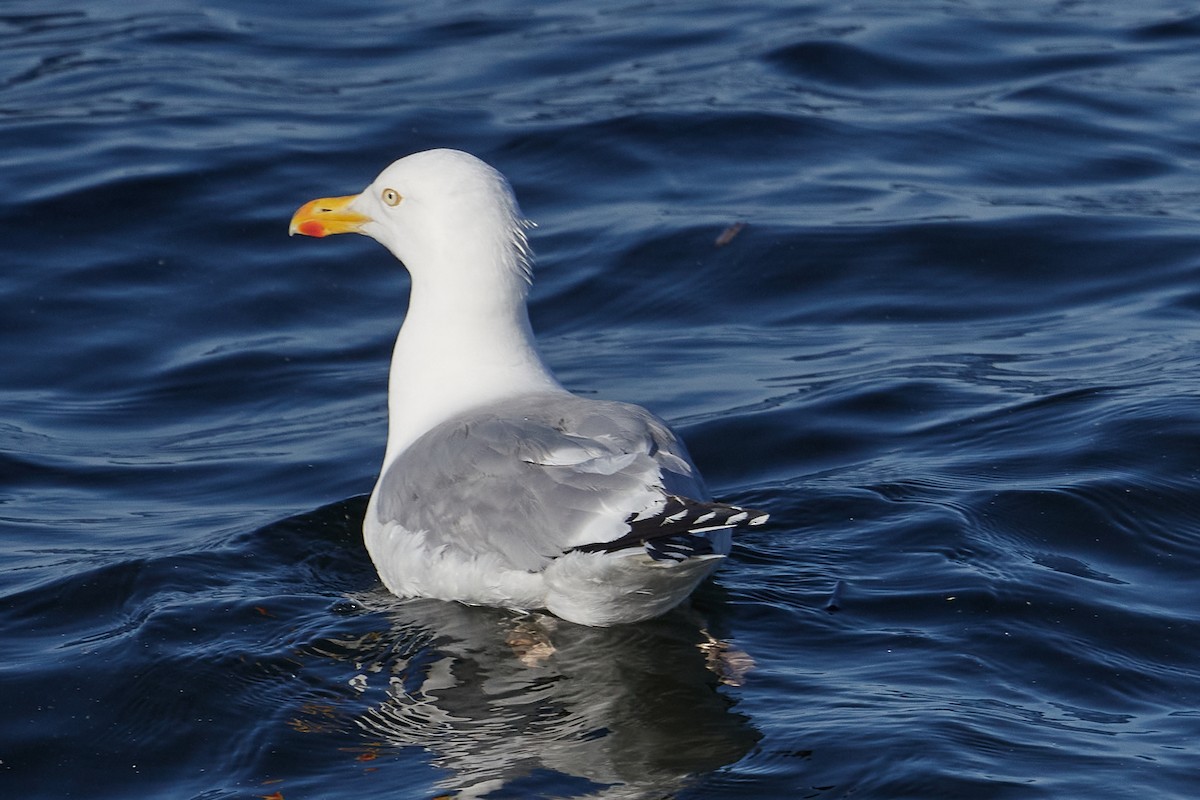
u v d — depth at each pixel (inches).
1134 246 666.2
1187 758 337.4
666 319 636.7
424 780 342.3
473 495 400.8
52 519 497.7
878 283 650.2
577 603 396.8
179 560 452.1
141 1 965.2
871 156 748.6
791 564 436.1
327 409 579.5
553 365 599.2
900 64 845.2
